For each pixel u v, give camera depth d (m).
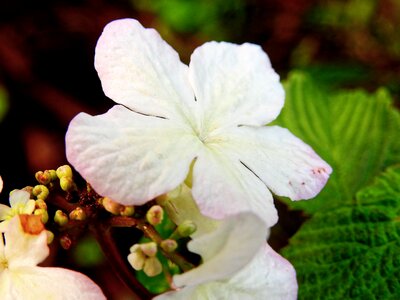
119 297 0.12
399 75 0.15
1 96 0.15
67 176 0.05
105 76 0.05
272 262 0.05
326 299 0.06
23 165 0.15
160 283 0.06
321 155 0.08
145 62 0.05
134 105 0.05
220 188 0.05
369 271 0.06
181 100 0.05
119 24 0.05
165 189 0.05
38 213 0.05
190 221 0.05
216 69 0.06
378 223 0.06
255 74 0.06
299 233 0.07
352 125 0.09
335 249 0.06
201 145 0.05
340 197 0.08
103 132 0.05
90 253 0.12
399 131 0.08
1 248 0.05
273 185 0.05
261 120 0.06
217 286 0.05
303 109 0.09
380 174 0.07
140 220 0.05
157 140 0.05
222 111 0.06
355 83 0.14
